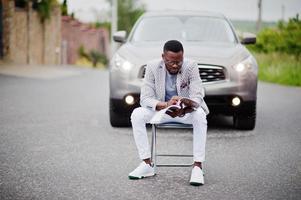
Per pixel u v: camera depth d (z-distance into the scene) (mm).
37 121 7977
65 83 15594
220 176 4840
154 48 7156
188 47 7176
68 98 11359
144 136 4734
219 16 8516
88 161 5387
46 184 4473
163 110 4496
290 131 7402
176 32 7957
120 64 6977
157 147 6148
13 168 5016
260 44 24000
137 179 4691
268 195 4219
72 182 4551
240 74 6820
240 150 6023
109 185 4473
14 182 4516
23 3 25812
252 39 7930
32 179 4625
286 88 15258
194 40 7789
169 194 4219
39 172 4883
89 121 8070
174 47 4555
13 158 5449
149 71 4824
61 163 5270
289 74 18422
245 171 5039
